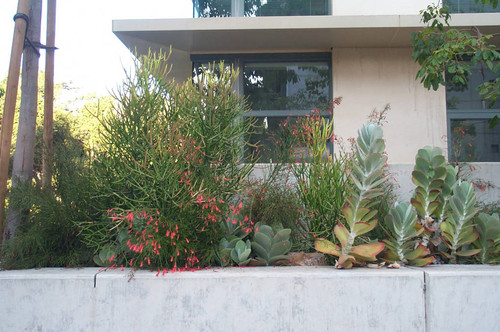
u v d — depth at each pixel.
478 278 4.04
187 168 4.35
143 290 4.00
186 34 7.00
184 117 4.61
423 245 4.52
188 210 4.27
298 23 6.82
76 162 4.91
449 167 4.98
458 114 7.83
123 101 4.50
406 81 7.71
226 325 3.98
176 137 4.25
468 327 3.99
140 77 4.59
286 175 5.55
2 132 4.71
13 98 4.75
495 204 5.83
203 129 4.65
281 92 7.95
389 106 6.94
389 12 7.76
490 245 4.60
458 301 4.01
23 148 5.06
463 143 7.68
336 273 4.06
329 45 7.61
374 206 5.26
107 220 4.67
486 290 4.02
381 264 4.37
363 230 4.22
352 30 6.92
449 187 4.78
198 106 4.66
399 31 6.97
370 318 3.99
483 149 7.78
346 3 7.80
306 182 5.23
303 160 5.34
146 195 4.31
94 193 4.64
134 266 4.31
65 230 4.62
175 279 4.01
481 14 6.75
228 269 4.31
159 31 6.84
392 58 7.73
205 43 7.45
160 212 4.28
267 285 4.02
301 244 5.07
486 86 5.52
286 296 4.00
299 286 4.02
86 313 3.98
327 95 7.92
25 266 4.41
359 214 4.25
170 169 4.18
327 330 3.98
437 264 4.69
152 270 4.25
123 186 4.62
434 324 3.99
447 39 6.05
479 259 4.71
